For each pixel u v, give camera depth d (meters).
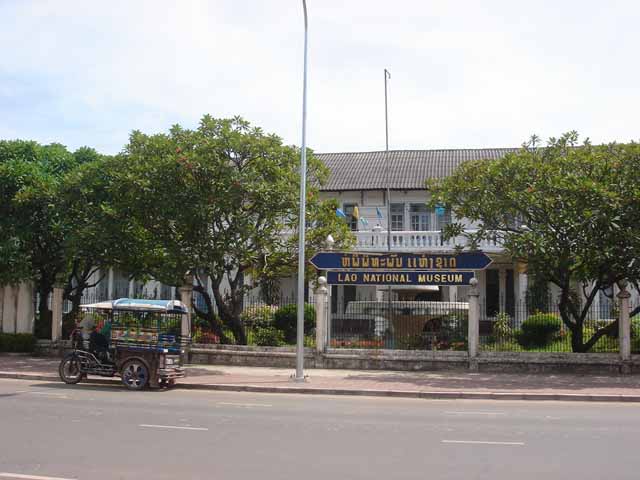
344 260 21.05
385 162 36.34
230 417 11.59
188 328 21.72
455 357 20.11
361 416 11.93
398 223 33.41
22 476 7.20
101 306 16.31
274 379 18.03
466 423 11.18
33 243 24.12
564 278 20.38
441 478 7.23
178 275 20.44
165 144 20.94
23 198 22.42
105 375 16.64
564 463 8.00
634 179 18.53
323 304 21.06
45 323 24.77
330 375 19.09
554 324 22.80
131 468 7.60
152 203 20.03
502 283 32.25
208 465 7.78
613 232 17.89
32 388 15.89
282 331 23.52
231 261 21.95
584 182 18.00
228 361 21.58
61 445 8.88
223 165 20.38
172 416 11.60
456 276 20.36
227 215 20.61
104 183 22.02
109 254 21.80
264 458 8.19
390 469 7.63
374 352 20.52
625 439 9.66
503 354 19.84
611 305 24.95
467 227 31.61
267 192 20.20
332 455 8.39
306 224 23.45
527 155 20.28
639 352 20.14
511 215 20.59
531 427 10.78
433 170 34.56
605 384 17.19
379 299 30.48
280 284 32.31
